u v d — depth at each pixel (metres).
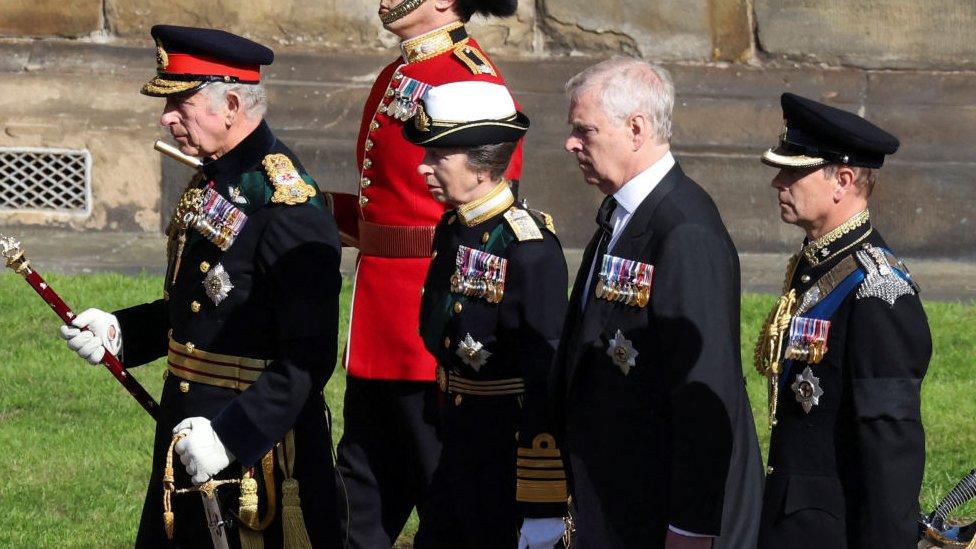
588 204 41.28
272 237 15.37
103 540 21.28
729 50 42.41
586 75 13.91
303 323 15.26
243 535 15.77
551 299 15.94
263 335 15.61
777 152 14.56
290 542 15.80
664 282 13.36
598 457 13.81
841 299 14.06
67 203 42.47
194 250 15.73
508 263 16.06
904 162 40.75
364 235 19.72
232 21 42.84
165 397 16.09
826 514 14.02
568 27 42.62
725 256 13.50
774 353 14.41
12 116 42.12
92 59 42.69
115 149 42.00
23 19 42.78
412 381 19.20
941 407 26.91
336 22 42.84
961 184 40.59
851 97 41.75
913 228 40.81
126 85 42.44
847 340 13.95
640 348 13.57
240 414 15.15
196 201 15.72
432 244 17.64
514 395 16.47
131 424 26.22
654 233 13.56
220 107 15.54
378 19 42.91
